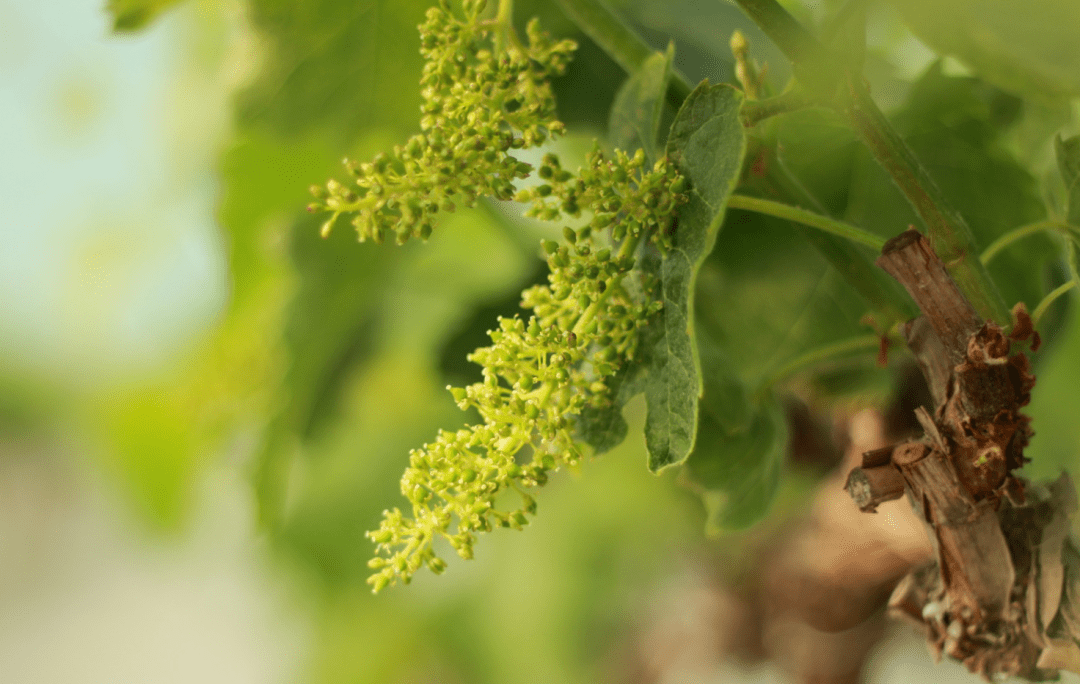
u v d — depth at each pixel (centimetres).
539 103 67
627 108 70
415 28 81
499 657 142
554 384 66
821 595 81
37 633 343
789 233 80
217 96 97
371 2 81
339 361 104
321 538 125
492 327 83
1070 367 94
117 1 79
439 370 83
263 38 82
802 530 84
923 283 65
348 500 125
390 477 123
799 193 73
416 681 145
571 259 66
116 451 134
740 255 80
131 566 369
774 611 91
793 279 80
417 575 144
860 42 66
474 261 114
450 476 66
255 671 301
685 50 82
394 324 113
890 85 83
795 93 66
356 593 133
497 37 69
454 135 65
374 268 96
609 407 68
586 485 131
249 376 100
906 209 79
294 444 98
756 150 72
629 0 84
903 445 66
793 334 80
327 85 83
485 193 66
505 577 144
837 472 82
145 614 345
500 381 77
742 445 74
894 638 102
